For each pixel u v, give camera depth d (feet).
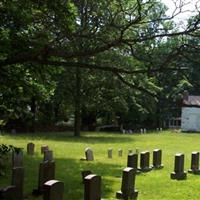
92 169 67.00
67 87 155.02
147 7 39.11
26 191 47.98
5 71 40.52
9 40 36.76
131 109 222.89
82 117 210.38
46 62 36.27
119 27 36.09
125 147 110.73
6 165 62.75
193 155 67.05
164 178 60.18
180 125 266.36
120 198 45.88
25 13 38.78
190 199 47.98
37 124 176.96
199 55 35.14
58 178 57.26
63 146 106.22
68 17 38.63
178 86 226.99
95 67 36.50
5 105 47.14
